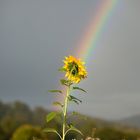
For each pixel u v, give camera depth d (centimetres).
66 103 750
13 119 5812
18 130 2619
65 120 745
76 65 766
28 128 2527
